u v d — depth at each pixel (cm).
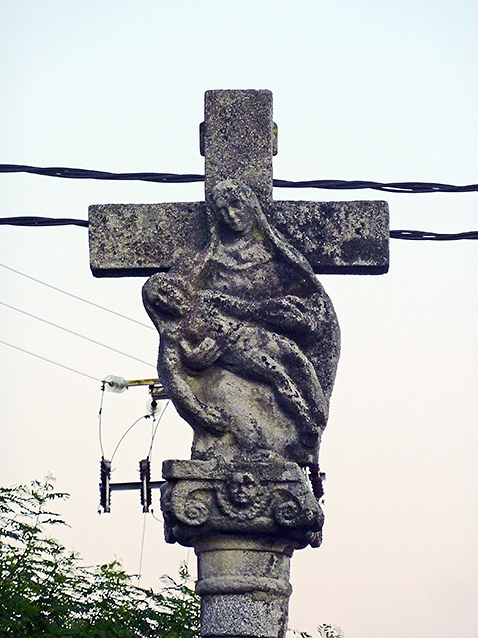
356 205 1015
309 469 1557
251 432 950
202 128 1032
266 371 955
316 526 927
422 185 1141
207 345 959
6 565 1778
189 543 945
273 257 990
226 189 994
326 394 970
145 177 1126
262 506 926
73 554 1842
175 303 966
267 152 1019
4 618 1695
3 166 1123
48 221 1109
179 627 1772
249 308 972
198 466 930
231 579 928
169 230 1013
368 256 1009
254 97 1025
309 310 980
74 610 1762
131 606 1795
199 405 950
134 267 1012
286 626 941
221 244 994
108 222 1016
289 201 1013
